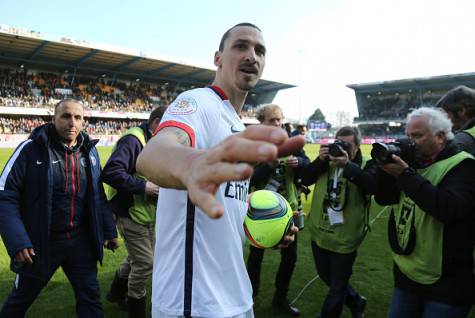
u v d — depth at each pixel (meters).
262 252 3.66
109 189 3.23
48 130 2.55
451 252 2.06
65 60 36.19
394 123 50.22
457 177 2.07
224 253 1.45
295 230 1.67
